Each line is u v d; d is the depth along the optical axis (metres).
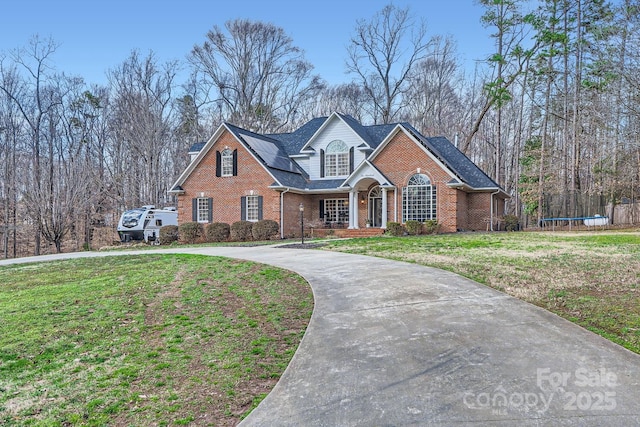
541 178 31.64
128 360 6.16
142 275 12.59
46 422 4.56
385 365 5.23
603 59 26.52
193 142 48.09
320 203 28.70
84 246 34.91
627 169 28.70
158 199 43.41
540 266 11.24
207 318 7.97
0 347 6.96
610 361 5.04
